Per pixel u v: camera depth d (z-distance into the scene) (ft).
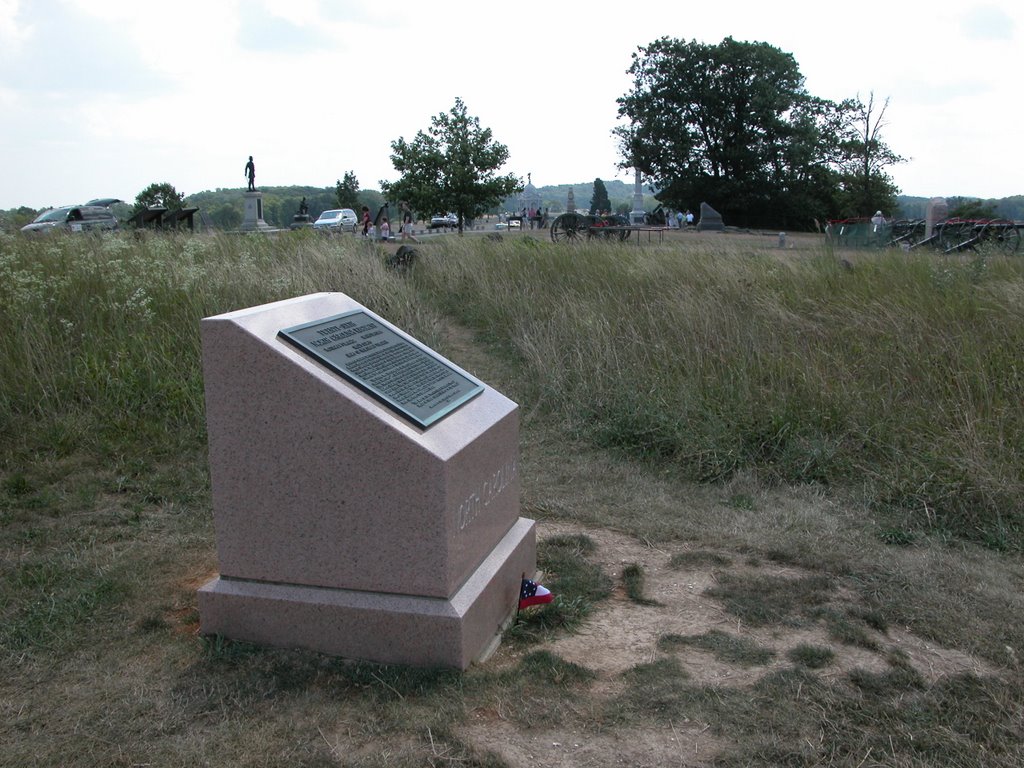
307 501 11.30
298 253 37.19
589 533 16.38
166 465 19.17
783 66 164.25
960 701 10.53
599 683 10.94
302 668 11.09
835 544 15.66
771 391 22.50
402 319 31.22
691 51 165.48
